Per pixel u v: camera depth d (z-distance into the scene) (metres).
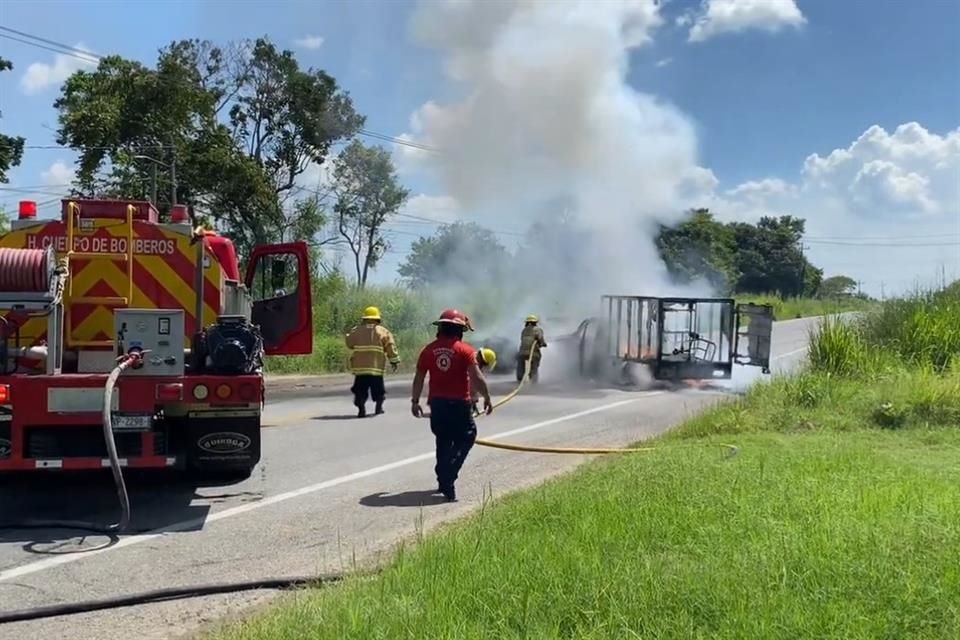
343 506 8.27
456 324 8.63
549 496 7.37
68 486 9.09
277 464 10.35
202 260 8.88
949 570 4.96
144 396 7.72
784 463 8.73
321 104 40.94
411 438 12.30
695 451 9.80
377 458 10.74
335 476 9.66
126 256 8.70
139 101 34.50
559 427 13.47
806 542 5.53
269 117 41.19
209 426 8.35
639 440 11.87
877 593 4.63
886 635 4.20
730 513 6.42
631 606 4.52
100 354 8.59
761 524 6.04
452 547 5.77
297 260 11.16
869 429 11.84
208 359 8.17
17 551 6.76
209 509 8.16
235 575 6.18
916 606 4.45
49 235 8.67
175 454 8.23
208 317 9.00
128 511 7.39
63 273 8.07
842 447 10.03
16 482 9.27
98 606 5.48
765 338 20.23
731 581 4.83
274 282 11.42
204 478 9.39
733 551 5.44
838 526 5.90
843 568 4.98
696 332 20.22
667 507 6.64
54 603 5.59
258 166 37.34
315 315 30.94
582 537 5.89
